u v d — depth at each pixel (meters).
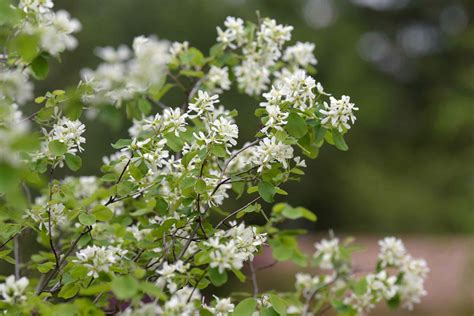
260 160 3.08
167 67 4.52
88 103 3.88
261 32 4.28
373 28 30.94
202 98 3.29
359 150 24.80
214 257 2.91
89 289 2.55
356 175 23.14
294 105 3.15
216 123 3.04
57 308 2.61
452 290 10.73
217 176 3.29
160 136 3.25
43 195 4.05
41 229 3.35
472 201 18.19
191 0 15.84
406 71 30.67
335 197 23.06
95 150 12.34
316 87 3.20
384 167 25.47
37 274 4.82
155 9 15.41
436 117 24.95
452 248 13.03
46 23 3.32
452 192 23.19
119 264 3.22
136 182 3.34
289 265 8.82
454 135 22.61
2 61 3.63
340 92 23.19
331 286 4.62
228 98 14.84
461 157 23.33
